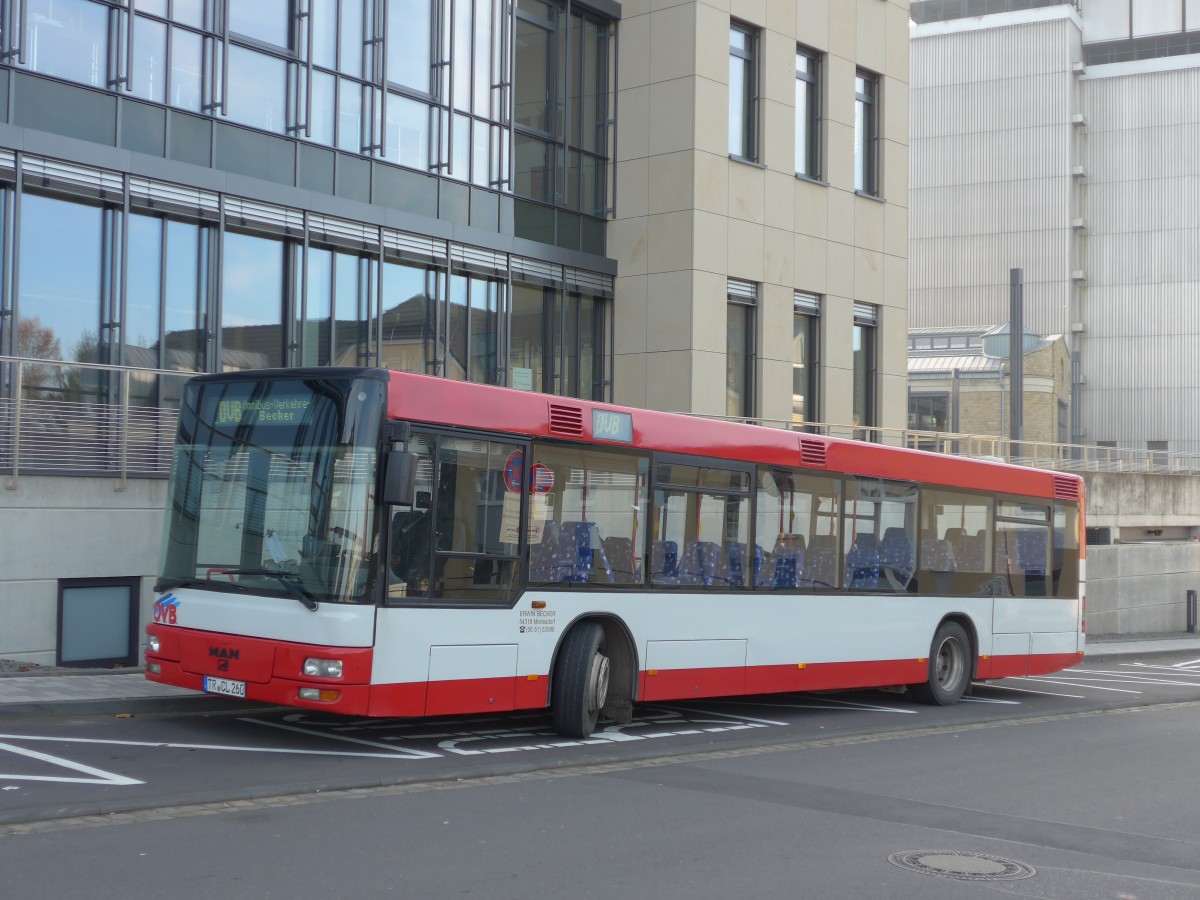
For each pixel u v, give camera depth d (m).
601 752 11.52
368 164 20.70
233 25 18.84
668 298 24.66
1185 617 35.56
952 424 68.56
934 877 7.58
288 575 10.50
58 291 16.88
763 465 14.12
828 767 11.42
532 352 24.00
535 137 23.89
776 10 26.48
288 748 10.74
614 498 12.49
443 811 8.76
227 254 18.86
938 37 84.56
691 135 24.50
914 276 84.81
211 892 6.53
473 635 11.12
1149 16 83.31
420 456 10.82
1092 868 8.02
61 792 8.50
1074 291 83.06
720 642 13.48
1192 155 81.12
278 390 10.93
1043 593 18.28
